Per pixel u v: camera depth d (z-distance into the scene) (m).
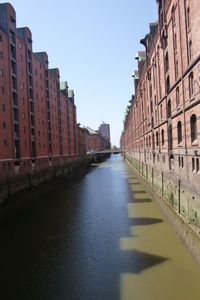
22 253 23.19
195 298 15.50
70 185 63.06
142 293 16.23
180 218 24.03
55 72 89.19
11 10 51.44
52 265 20.61
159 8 32.97
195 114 20.55
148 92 47.00
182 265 19.09
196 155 20.44
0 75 46.25
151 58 42.34
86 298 16.12
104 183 62.78
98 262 20.64
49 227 30.16
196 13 19.28
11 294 16.97
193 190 21.22
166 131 31.91
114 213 34.25
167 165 31.75
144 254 21.31
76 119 123.81
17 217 35.41
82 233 27.41
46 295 16.70
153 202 38.94
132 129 92.38
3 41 47.97
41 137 68.56
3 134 46.12
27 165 57.16
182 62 23.77
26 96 58.81
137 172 72.31
